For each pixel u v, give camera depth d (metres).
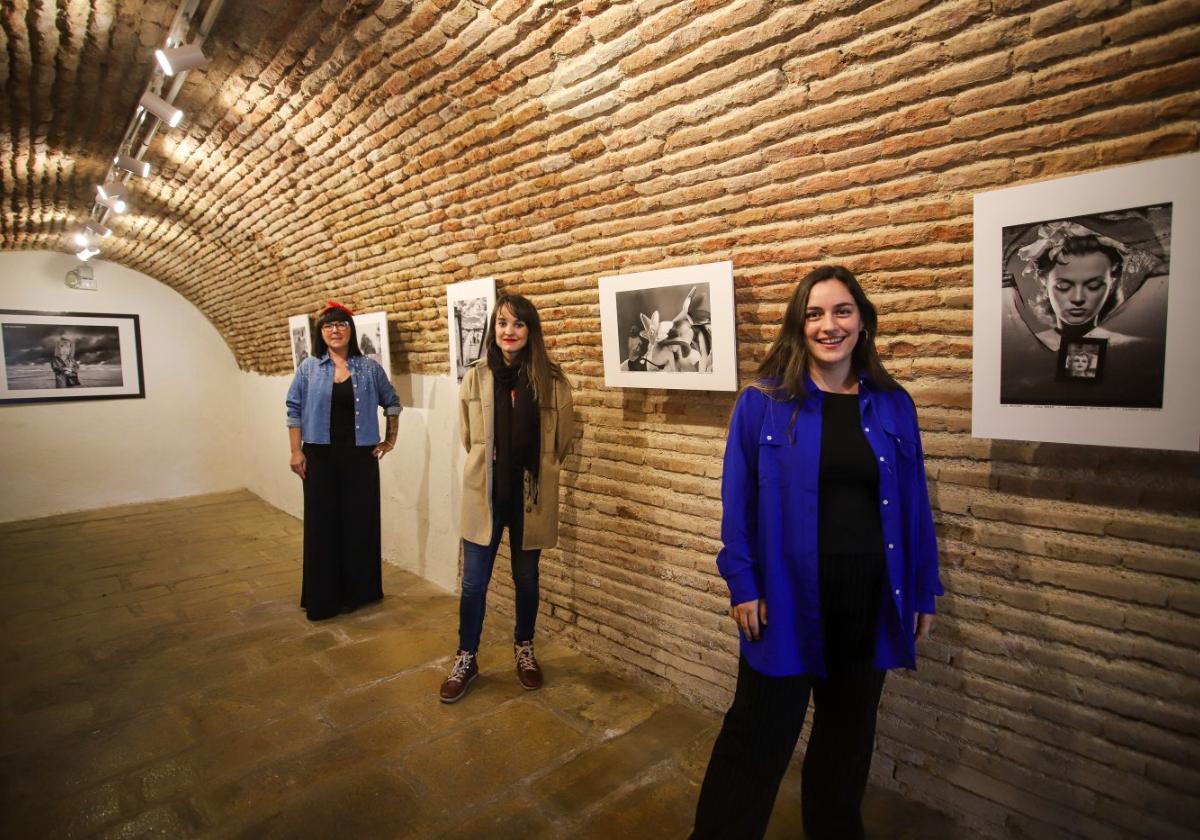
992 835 2.13
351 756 2.69
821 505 1.75
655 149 2.55
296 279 5.89
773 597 1.75
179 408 8.50
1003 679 2.06
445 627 4.02
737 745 1.82
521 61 2.72
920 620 1.83
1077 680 1.92
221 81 3.79
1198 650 1.72
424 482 4.87
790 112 2.13
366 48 3.13
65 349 7.67
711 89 2.26
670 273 2.66
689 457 2.92
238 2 3.09
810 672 1.76
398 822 2.29
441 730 2.86
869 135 2.00
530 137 2.97
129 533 6.63
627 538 3.24
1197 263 1.51
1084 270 1.67
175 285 8.15
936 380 2.09
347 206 4.43
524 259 3.48
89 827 2.29
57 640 3.95
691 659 3.00
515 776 2.53
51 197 5.74
